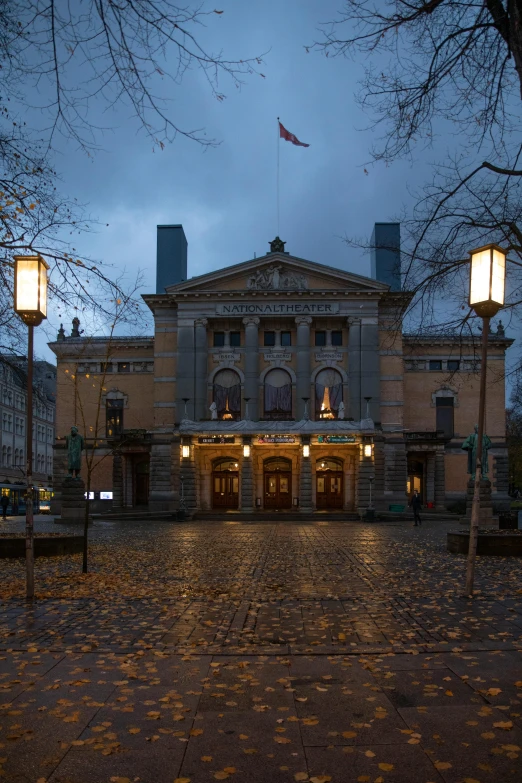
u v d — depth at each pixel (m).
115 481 56.44
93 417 60.41
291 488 55.50
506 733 5.76
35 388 22.17
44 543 19.48
